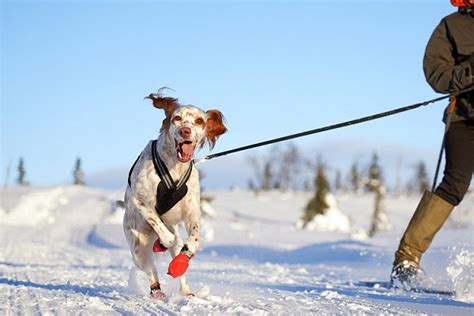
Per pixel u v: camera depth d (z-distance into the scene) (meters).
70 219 46.06
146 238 6.72
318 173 51.81
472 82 7.35
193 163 6.66
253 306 6.07
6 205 52.06
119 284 8.27
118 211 46.38
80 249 21.88
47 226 40.19
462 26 7.58
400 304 6.35
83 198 59.03
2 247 20.53
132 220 6.70
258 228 44.94
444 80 7.54
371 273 11.64
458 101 7.62
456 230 22.94
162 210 6.52
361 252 16.66
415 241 8.36
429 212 8.23
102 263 14.48
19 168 96.44
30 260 15.12
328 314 5.57
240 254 19.22
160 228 6.40
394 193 108.69
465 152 7.88
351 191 103.06
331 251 17.73
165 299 6.47
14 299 6.40
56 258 16.41
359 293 7.49
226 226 44.00
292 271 12.19
